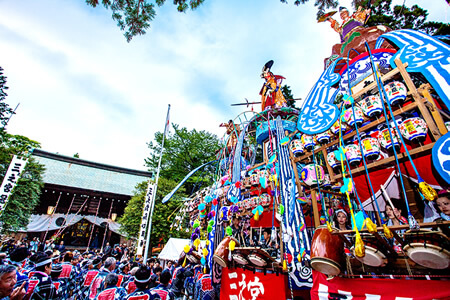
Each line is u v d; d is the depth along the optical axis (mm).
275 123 5359
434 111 2486
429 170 3098
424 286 1970
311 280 3330
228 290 4379
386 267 2309
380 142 2855
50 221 19641
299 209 3645
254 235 5840
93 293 4770
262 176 4438
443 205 2457
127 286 4387
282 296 3301
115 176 28344
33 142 14945
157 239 13656
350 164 3021
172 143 20609
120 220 14938
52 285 4027
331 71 3580
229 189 4867
